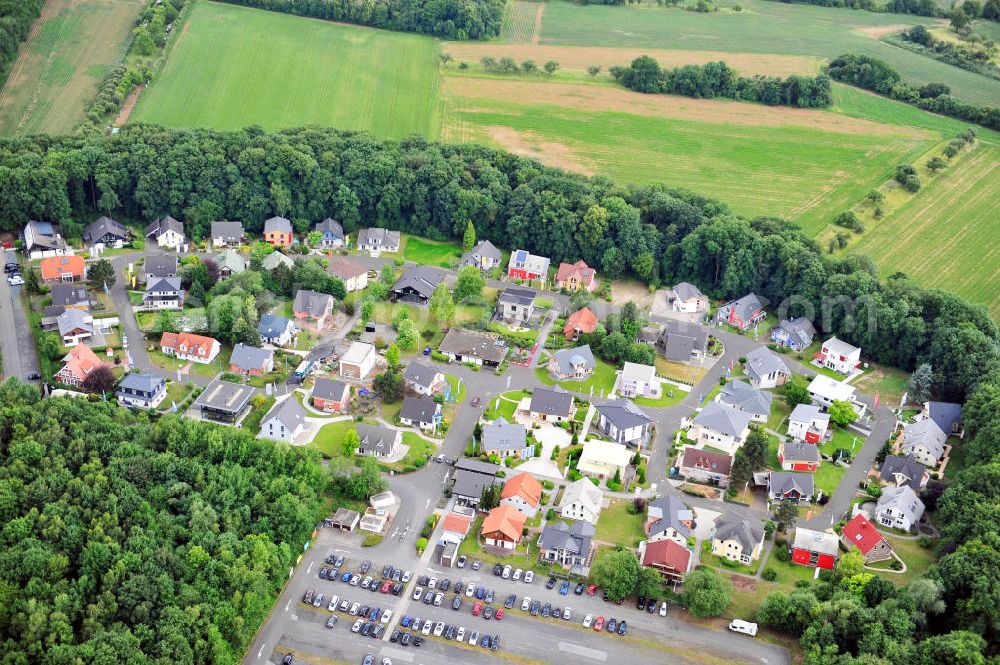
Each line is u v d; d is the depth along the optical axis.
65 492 182.12
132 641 157.00
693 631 178.75
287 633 174.75
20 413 199.25
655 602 184.25
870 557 194.38
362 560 190.88
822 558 192.75
